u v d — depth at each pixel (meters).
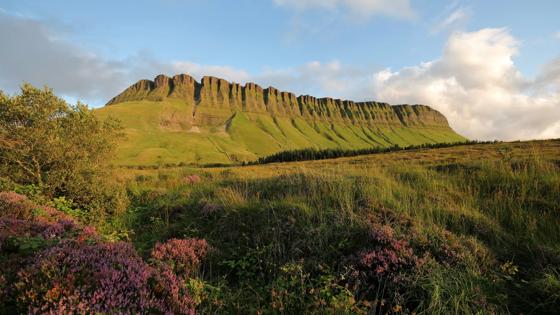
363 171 11.61
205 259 5.65
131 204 11.44
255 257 5.62
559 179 8.15
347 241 5.66
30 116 10.06
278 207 7.36
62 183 10.11
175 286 3.85
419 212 6.86
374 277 4.67
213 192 10.62
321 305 4.00
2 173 9.78
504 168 10.05
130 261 4.05
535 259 5.03
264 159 128.00
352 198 7.55
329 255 5.37
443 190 8.56
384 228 5.65
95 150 11.52
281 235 6.17
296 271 4.76
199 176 19.91
